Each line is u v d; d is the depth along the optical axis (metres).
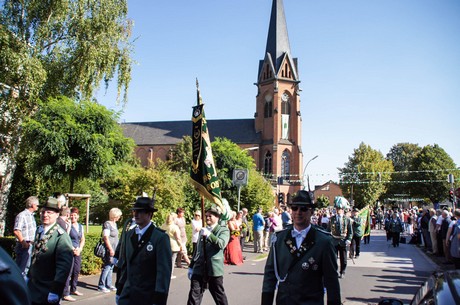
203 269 6.54
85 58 18.95
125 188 20.23
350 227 12.49
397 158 91.69
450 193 28.02
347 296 9.66
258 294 9.75
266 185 33.41
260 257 17.56
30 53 18.12
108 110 15.77
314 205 4.31
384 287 10.84
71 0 19.28
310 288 4.07
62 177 15.38
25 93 17.84
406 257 17.75
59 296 5.05
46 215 5.35
